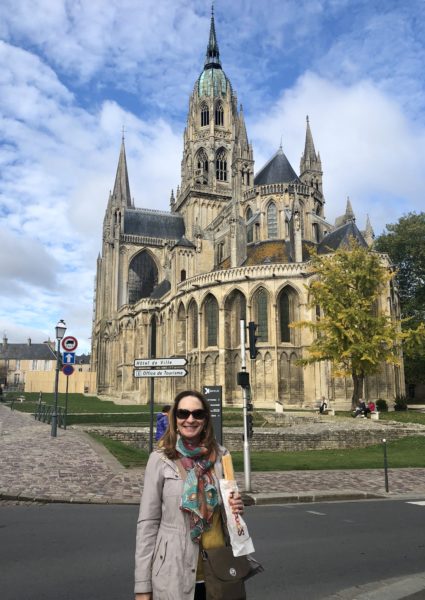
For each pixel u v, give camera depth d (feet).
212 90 366.43
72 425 125.90
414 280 241.76
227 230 257.34
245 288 199.31
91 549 29.96
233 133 362.12
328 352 142.41
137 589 13.17
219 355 199.11
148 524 13.78
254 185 268.41
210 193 348.38
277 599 22.85
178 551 13.44
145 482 14.26
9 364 490.90
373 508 45.60
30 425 117.91
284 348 192.95
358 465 74.64
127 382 276.00
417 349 163.43
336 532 35.88
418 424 118.73
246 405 54.13
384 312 159.53
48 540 31.96
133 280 335.88
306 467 71.72
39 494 45.47
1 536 32.89
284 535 34.91
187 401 14.97
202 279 212.43
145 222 353.72
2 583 24.08
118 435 100.12
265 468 70.54
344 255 149.07
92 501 44.11
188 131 374.43
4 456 66.49
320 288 146.92
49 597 22.27
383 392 171.73
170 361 64.39
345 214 254.06
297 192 251.39
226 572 13.39
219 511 14.42
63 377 323.98
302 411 169.78
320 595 23.40
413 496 52.19
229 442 99.35
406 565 28.30
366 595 23.39
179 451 14.62
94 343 384.47
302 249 221.25
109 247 348.38
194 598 13.55
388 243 239.71
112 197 369.09
